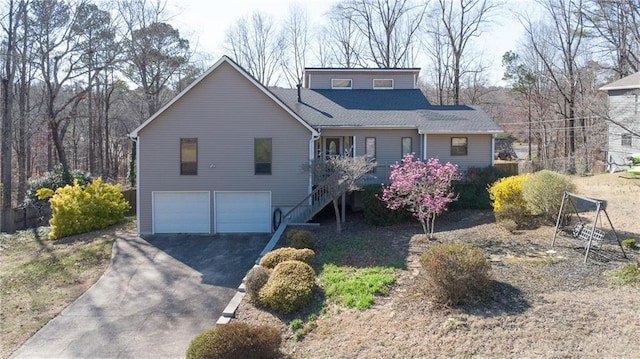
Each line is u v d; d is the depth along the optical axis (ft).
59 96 122.93
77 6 90.48
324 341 26.91
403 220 56.59
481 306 27.14
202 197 61.77
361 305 30.12
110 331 34.17
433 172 45.27
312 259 39.78
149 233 61.46
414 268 36.01
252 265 48.11
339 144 71.46
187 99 61.05
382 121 69.87
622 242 37.42
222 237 59.36
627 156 78.69
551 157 128.77
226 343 24.16
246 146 61.46
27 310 38.37
